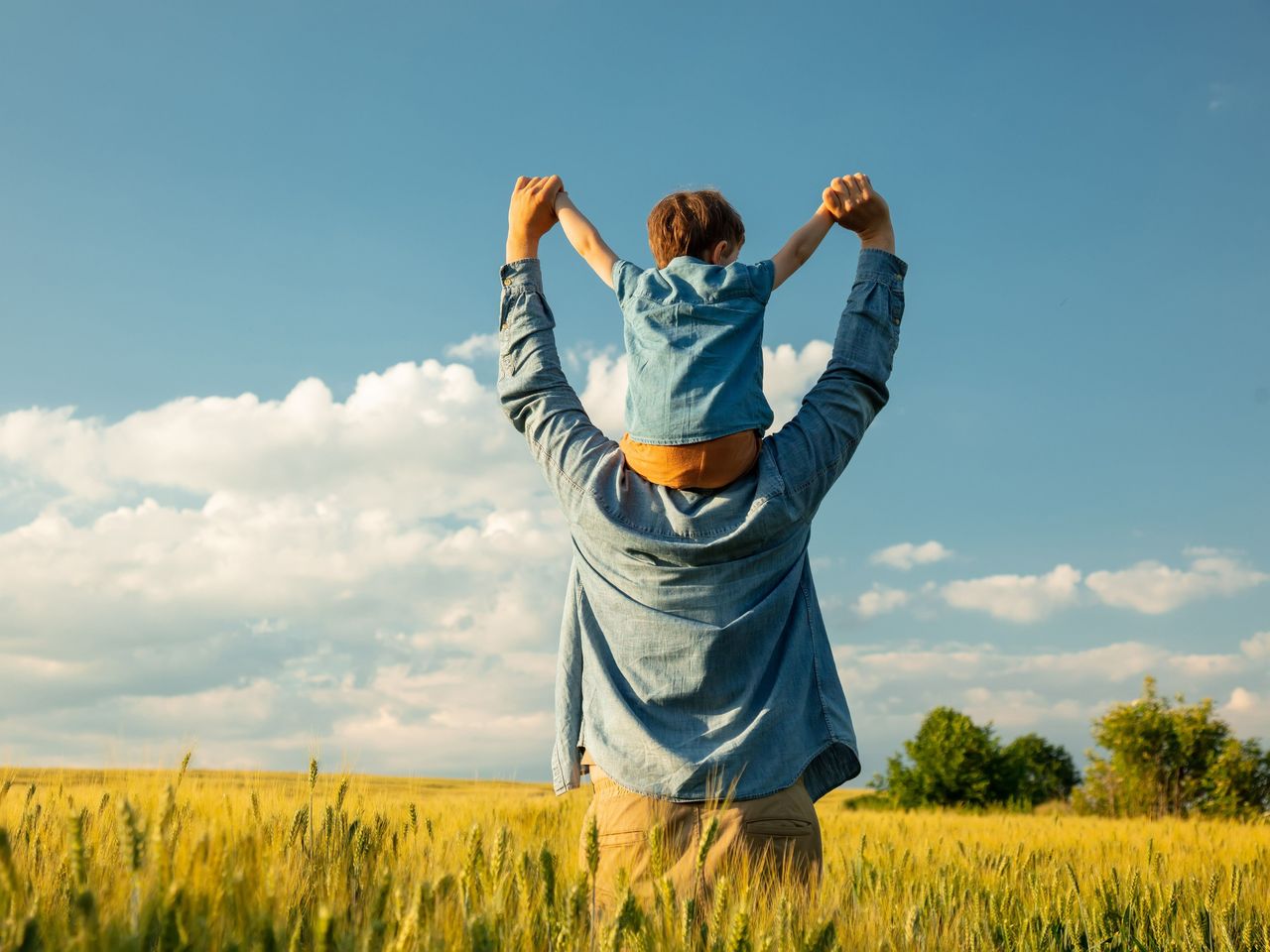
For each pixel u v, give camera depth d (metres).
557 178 2.76
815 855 2.33
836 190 2.63
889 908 2.64
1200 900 3.23
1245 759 36.22
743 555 2.30
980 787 39.38
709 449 2.29
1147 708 38.41
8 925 1.38
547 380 2.57
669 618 2.30
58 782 2.45
